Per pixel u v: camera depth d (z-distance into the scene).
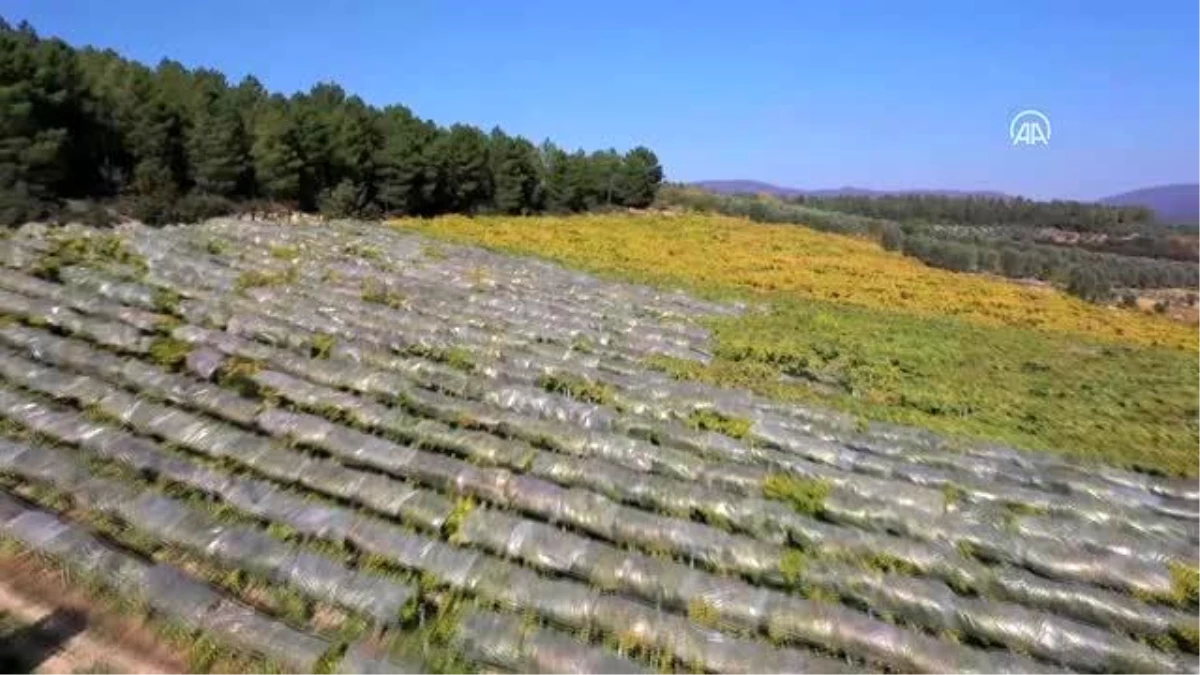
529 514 12.78
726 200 109.88
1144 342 46.06
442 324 24.11
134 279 24.25
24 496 11.91
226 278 25.77
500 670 9.16
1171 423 24.05
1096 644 10.67
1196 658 10.83
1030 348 35.97
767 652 9.59
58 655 8.73
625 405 18.91
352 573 10.34
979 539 13.42
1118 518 15.24
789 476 15.12
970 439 19.59
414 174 72.56
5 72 48.59
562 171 90.06
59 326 19.27
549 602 10.21
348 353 19.92
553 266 41.47
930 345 32.78
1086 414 24.25
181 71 76.06
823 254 70.75
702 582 10.88
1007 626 10.89
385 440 14.45
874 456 17.31
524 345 23.05
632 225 80.44
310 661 8.79
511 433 16.09
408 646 9.38
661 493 13.73
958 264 76.31
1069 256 91.50
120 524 11.35
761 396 21.30
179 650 8.99
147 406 14.83
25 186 45.94
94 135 54.94
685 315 32.84
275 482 13.04
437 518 12.00
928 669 9.84
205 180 59.03
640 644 9.70
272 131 61.97
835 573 11.66
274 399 16.36
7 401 14.67
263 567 10.49
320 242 36.06
